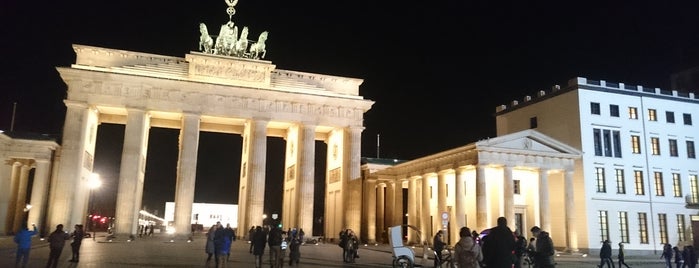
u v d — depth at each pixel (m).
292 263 41.16
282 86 86.69
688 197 75.88
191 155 79.50
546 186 66.44
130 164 76.94
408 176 81.94
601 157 72.38
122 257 42.81
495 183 71.62
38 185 74.69
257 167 82.19
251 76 84.81
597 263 52.66
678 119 79.19
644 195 74.12
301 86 87.62
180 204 77.62
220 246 31.81
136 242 68.31
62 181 73.69
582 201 70.50
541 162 67.00
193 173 79.25
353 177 86.62
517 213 72.75
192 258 43.25
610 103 75.00
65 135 75.25
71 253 45.12
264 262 41.88
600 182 72.00
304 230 82.81
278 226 34.56
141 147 78.38
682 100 80.12
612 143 73.69
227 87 82.06
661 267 50.31
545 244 23.86
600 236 70.38
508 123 87.75
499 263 16.56
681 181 76.75
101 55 79.69
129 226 75.31
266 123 84.25
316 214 124.19
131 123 78.12
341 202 87.44
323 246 72.12
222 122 89.69
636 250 71.56
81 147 76.00
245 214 81.56
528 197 72.88
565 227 67.56
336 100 87.69
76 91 76.69
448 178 80.25
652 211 73.88
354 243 45.09
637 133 75.62
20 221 80.56
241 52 87.06
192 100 81.25
